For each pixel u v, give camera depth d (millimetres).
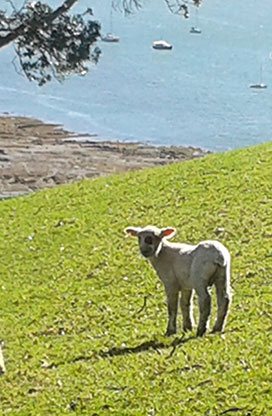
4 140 56656
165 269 12531
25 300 16172
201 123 73875
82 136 61250
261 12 181500
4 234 20250
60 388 11156
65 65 19375
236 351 11164
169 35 141750
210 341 11688
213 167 22562
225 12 177250
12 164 49125
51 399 10820
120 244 18375
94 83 92562
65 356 12734
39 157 51188
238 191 20281
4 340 14234
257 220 18141
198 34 146125
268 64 117562
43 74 19516
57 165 49250
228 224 18219
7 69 96750
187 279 12289
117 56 115562
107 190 22359
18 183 45312
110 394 10633
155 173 23172
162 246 12562
